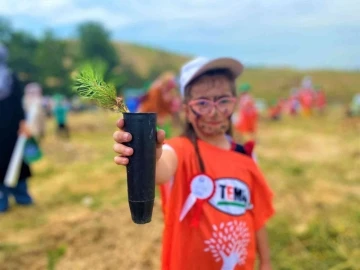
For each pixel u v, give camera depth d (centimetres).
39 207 599
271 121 2172
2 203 581
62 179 755
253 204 231
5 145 562
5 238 486
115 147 155
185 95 228
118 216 500
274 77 7375
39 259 428
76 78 155
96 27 6419
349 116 2155
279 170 748
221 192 214
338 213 525
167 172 204
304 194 600
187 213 210
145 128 153
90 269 400
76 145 1126
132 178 154
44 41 5800
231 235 211
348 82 6675
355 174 742
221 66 224
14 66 5588
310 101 2497
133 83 6662
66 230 484
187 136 225
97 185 696
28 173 599
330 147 1132
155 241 434
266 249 241
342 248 428
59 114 1473
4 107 554
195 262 207
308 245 437
